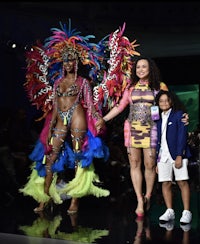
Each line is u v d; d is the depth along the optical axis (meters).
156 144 5.03
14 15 9.59
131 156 5.13
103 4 10.13
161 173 4.73
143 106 5.02
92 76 5.55
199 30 10.25
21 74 9.79
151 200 6.38
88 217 5.06
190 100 21.58
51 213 5.34
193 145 9.47
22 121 7.94
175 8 10.22
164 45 10.52
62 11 10.16
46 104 5.62
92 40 10.05
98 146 5.24
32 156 5.47
